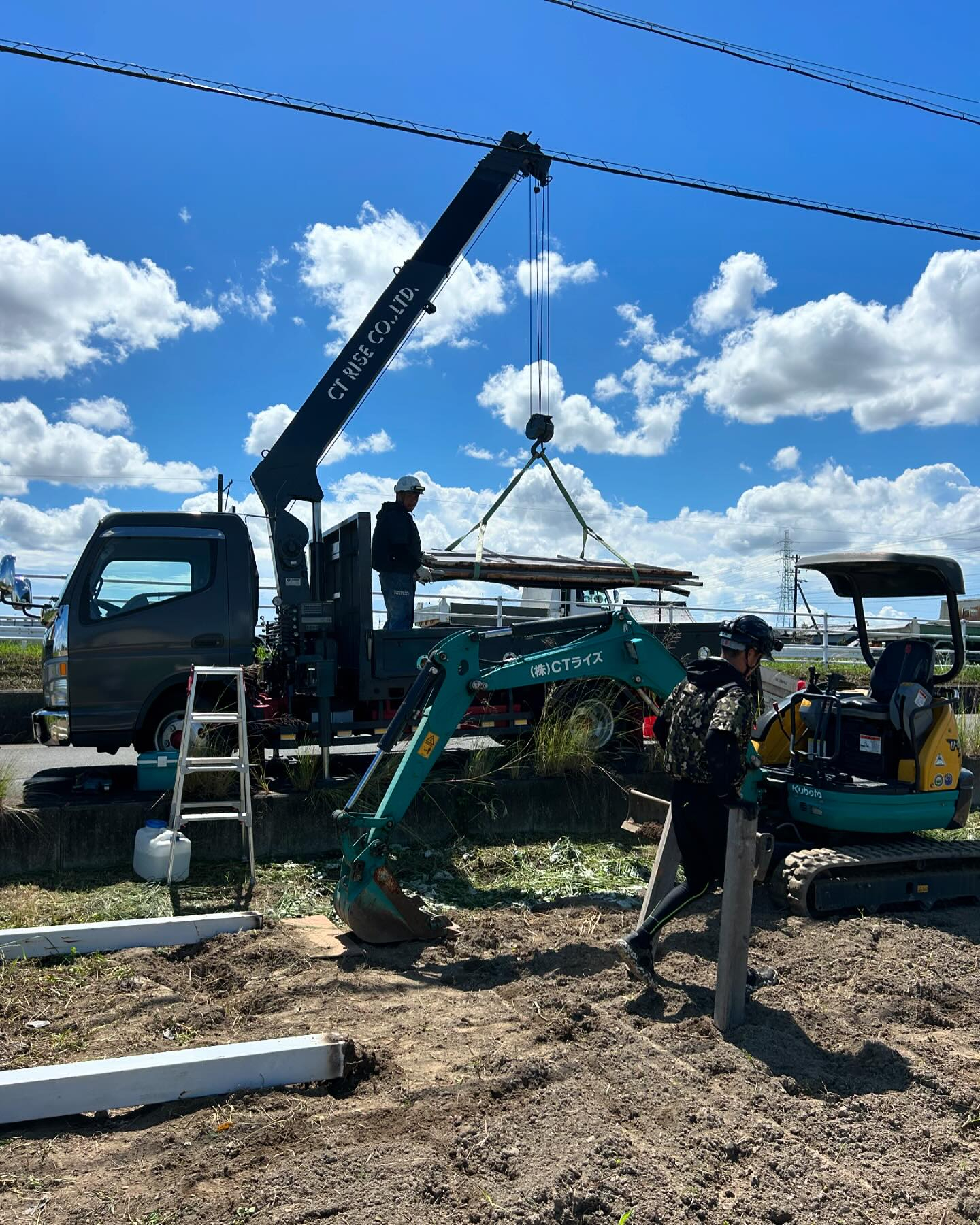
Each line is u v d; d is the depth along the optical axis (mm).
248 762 6801
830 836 6410
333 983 4582
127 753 11516
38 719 8336
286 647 8008
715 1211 2771
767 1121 3275
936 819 6094
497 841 7508
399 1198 2760
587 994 4461
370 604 7984
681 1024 4090
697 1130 3195
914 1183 2947
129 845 6695
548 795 7902
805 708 6586
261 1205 2723
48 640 8102
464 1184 2863
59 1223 2652
